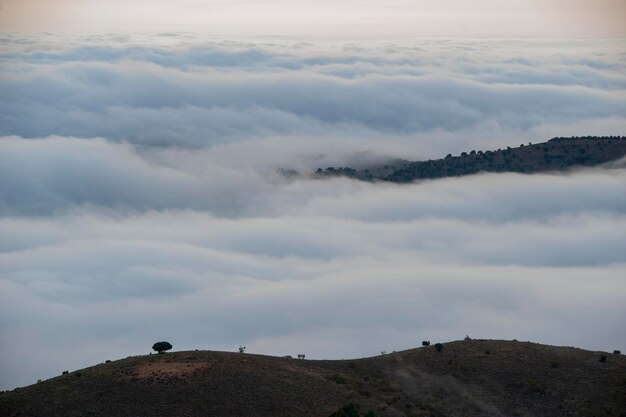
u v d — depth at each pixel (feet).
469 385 303.89
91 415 272.31
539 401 295.07
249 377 289.94
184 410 272.31
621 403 289.94
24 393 292.40
